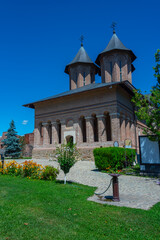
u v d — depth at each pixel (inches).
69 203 243.9
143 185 372.5
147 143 503.2
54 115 1026.1
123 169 569.9
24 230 167.3
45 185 343.9
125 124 938.1
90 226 179.5
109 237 161.0
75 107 953.5
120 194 305.3
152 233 169.8
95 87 873.5
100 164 547.2
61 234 162.1
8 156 1285.7
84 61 1304.1
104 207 233.8
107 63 1168.8
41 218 194.9
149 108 486.0
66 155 373.4
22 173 444.5
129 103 987.9
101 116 863.7
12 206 227.9
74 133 933.8
